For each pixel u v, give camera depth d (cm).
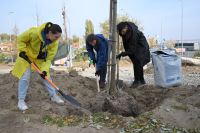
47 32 607
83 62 3353
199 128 564
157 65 871
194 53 4144
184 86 830
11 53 3809
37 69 636
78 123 572
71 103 698
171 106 638
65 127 558
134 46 856
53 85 654
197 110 624
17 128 560
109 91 725
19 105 645
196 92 753
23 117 597
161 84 867
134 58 891
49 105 666
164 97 768
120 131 545
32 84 820
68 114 649
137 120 583
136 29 867
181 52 4150
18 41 630
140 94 817
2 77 990
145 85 895
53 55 665
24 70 637
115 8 695
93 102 727
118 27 845
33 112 627
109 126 561
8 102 705
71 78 956
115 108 668
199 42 4834
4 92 786
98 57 866
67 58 2803
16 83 850
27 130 551
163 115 600
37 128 555
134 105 684
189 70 1858
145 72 1747
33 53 646
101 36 880
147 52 895
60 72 1078
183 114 607
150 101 776
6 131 554
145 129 551
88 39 854
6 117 602
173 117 596
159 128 555
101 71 893
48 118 592
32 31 615
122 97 693
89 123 569
